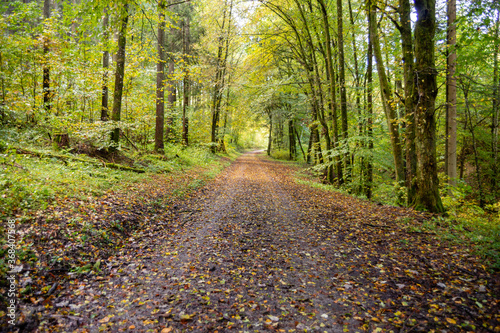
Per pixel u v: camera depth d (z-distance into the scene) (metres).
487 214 8.69
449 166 10.59
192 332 2.87
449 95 10.52
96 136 9.81
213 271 4.30
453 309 3.14
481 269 3.99
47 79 10.06
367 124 12.95
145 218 6.52
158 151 14.78
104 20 11.08
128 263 4.48
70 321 2.96
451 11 9.33
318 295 3.65
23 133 9.20
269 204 9.37
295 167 24.91
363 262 4.62
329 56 13.12
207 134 26.39
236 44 18.92
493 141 14.13
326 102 14.41
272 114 24.09
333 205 9.25
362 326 2.98
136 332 2.85
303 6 14.36
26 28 9.56
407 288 3.70
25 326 2.73
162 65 14.34
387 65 13.88
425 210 7.54
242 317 3.16
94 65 11.34
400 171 10.18
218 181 13.77
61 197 5.58
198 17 20.70
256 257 4.90
